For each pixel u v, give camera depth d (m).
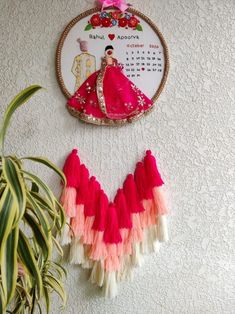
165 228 1.11
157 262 1.16
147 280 1.16
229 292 1.16
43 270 0.94
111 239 1.09
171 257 1.16
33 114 1.15
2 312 0.71
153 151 1.15
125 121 1.12
